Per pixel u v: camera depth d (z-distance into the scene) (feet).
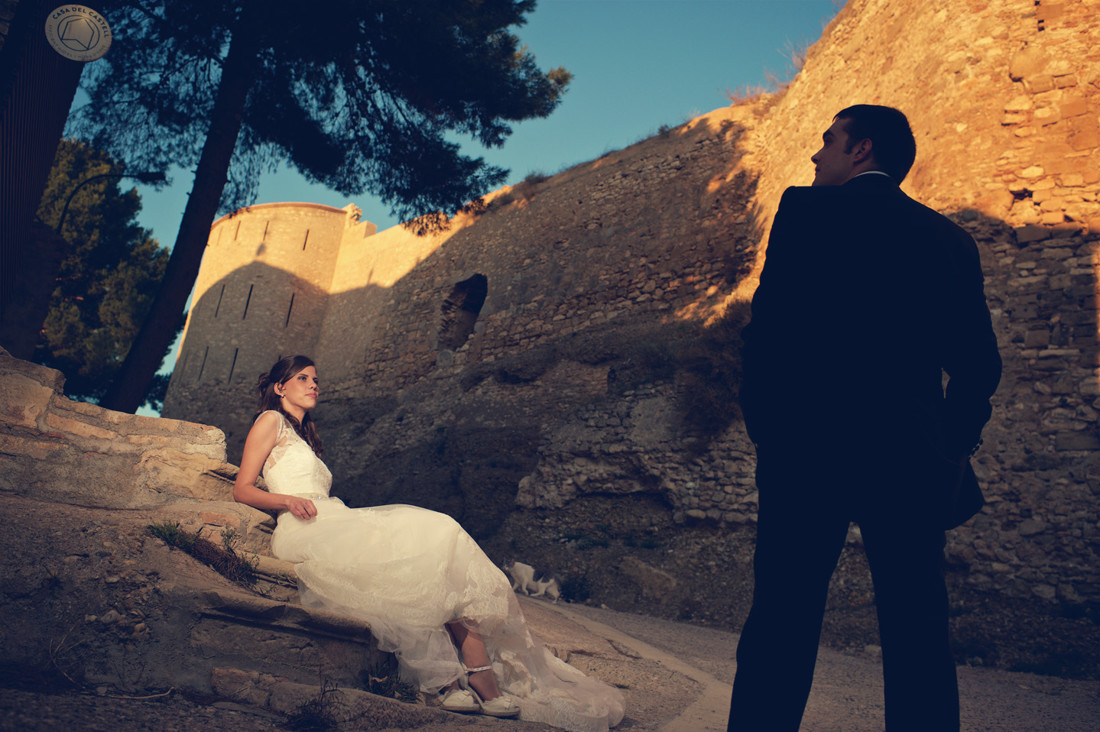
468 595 7.75
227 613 6.62
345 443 58.95
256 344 76.84
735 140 45.80
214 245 86.28
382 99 32.17
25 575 6.35
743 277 39.78
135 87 30.42
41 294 32.73
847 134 5.98
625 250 48.60
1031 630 19.36
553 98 34.60
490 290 58.23
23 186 15.97
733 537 28.53
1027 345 23.36
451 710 7.27
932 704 4.24
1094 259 23.17
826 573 4.76
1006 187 25.17
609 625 18.98
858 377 4.74
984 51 26.96
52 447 8.86
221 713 5.82
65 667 5.97
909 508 4.47
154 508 8.92
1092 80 24.89
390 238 75.36
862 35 35.14
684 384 35.19
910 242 5.03
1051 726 10.85
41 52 14.14
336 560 7.75
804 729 9.18
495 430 45.16
